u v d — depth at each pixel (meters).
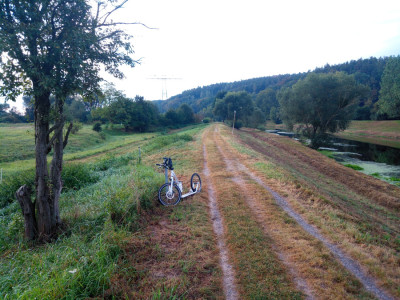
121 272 4.00
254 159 15.61
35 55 4.60
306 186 10.58
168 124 81.81
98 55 5.32
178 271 4.21
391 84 49.22
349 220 7.21
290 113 39.19
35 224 5.41
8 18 4.50
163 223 6.12
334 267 4.45
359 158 27.19
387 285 4.04
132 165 14.94
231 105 68.44
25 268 3.96
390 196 12.97
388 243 6.09
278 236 5.61
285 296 3.70
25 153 25.78
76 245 4.65
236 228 5.85
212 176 11.27
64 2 4.73
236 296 3.69
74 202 7.95
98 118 62.50
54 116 5.14
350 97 33.88
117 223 5.68
